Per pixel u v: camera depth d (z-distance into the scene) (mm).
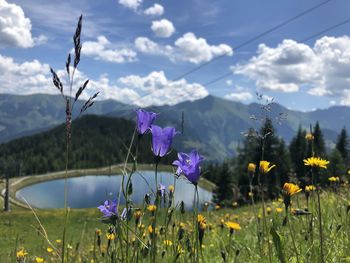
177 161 2467
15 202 118000
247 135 3062
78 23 1857
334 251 3375
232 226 3547
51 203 136250
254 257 3822
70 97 1880
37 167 197375
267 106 3023
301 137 68625
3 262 4137
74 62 1873
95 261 3111
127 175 2248
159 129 2307
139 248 2361
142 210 2357
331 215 4742
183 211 2824
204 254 4430
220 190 50000
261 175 3029
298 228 4121
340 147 42094
